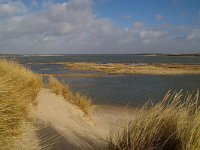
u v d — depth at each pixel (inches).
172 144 134.9
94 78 975.0
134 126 144.6
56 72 1232.2
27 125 173.3
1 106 141.6
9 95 163.2
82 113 303.6
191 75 1125.1
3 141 123.6
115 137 166.7
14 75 283.3
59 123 224.5
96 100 524.1
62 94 340.5
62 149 161.2
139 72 1246.9
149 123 142.9
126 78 989.8
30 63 2174.0
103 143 177.3
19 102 181.5
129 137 142.6
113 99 543.2
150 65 1696.6
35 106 244.4
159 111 149.9
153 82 864.3
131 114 396.8
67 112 279.6
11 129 139.7
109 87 725.9
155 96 591.2
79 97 353.4
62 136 184.5
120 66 1594.5
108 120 332.5
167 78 1002.1
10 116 145.8
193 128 126.0
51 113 249.9
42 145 156.9
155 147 134.7
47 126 201.3
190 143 124.2
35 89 296.0
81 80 895.7
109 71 1299.2
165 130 140.9
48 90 335.0
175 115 147.8
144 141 137.0
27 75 316.5
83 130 224.2
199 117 131.0
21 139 141.5
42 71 1293.1
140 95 601.6
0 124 131.5
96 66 1611.7
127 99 547.8
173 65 1676.9
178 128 137.3
